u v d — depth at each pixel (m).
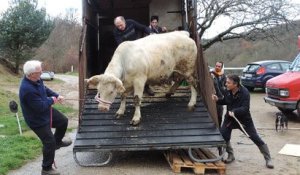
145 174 6.80
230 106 7.15
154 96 8.41
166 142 6.98
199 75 8.30
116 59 7.29
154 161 7.68
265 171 7.03
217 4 20.36
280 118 10.81
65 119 6.75
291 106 12.38
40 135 6.31
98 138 7.10
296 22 23.61
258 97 19.02
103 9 11.89
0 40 29.66
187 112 7.74
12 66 30.25
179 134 7.15
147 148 6.94
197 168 6.81
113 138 7.09
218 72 8.36
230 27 21.45
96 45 11.06
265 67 20.41
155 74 7.55
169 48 7.65
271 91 13.14
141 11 12.22
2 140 9.38
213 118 7.34
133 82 7.29
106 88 6.78
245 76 21.16
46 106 6.21
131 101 8.23
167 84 8.52
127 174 6.80
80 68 7.74
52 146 6.36
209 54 30.66
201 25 20.84
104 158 7.96
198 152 7.61
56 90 22.97
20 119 12.59
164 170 7.05
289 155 8.16
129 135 7.14
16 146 8.80
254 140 7.22
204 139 7.04
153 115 7.64
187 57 7.90
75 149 6.97
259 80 20.28
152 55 7.37
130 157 8.00
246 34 21.69
